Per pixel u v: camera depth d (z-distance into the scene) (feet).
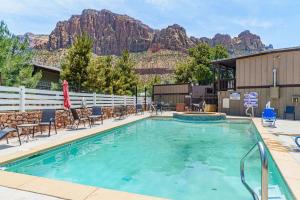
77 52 71.46
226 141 37.55
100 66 88.12
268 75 67.56
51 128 38.86
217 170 23.49
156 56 482.28
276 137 32.48
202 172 22.85
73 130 39.52
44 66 79.36
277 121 55.62
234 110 74.08
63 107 45.47
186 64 156.46
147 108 94.12
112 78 100.12
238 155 29.09
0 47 56.90
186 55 486.38
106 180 20.70
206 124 57.82
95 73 74.49
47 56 325.01
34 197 13.62
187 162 26.07
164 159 27.27
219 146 33.94
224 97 76.02
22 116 33.30
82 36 72.69
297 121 55.72
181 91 96.78
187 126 54.54
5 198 13.50
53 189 14.74
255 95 68.13
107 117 61.93
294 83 63.62
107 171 23.00
